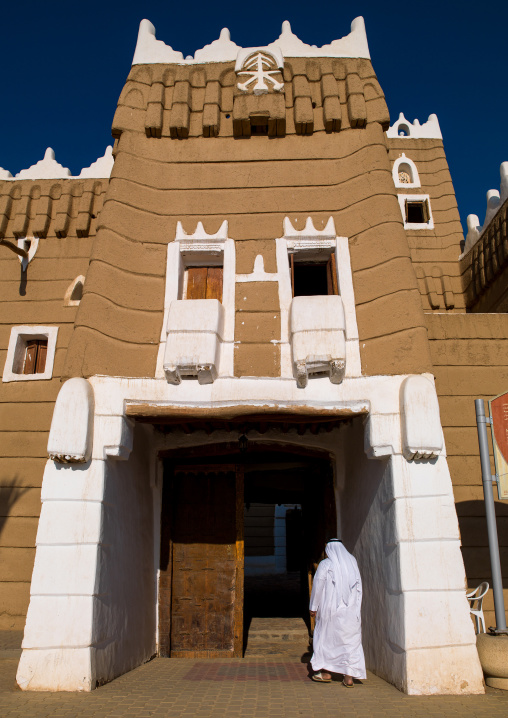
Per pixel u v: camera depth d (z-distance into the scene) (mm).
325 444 8430
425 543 5734
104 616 5898
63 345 10336
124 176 7609
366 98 8078
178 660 7512
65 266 10922
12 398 10047
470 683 5309
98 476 6055
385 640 6102
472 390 8422
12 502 9438
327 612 5945
